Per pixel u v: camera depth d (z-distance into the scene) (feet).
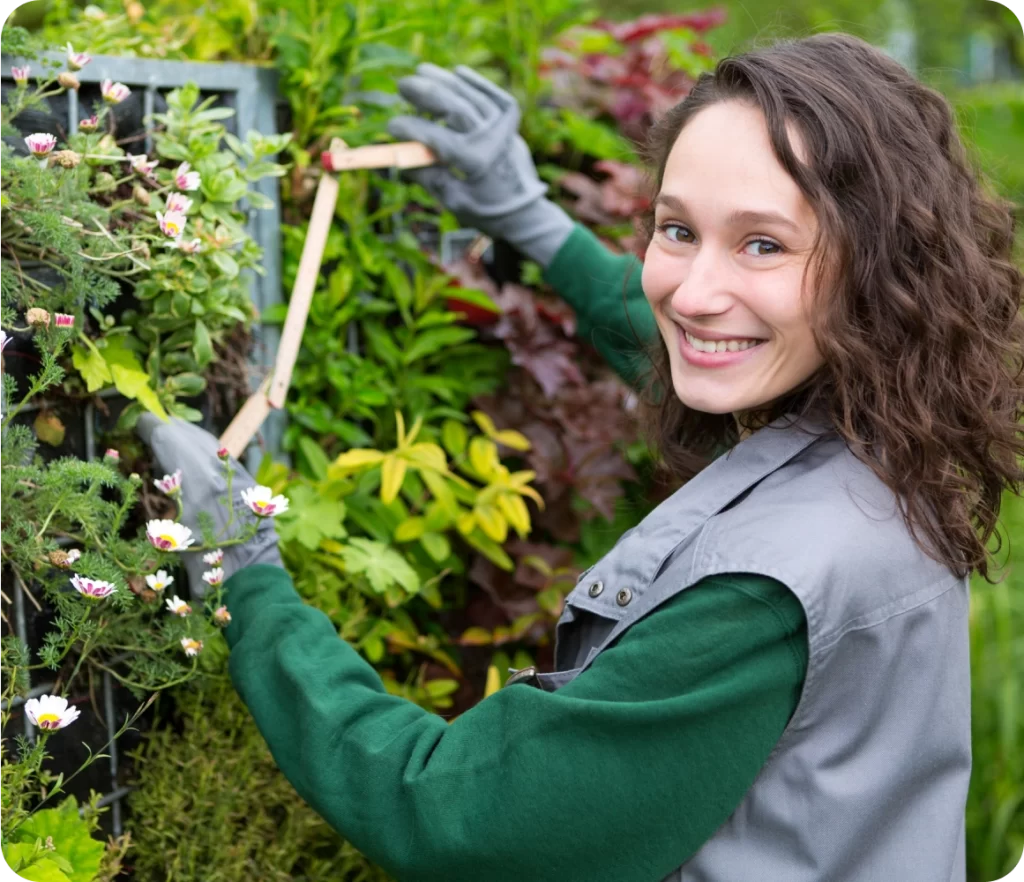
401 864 3.06
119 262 3.84
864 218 3.00
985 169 4.31
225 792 4.29
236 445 4.39
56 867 3.38
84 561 3.56
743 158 2.96
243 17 5.08
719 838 3.01
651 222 4.09
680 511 3.26
